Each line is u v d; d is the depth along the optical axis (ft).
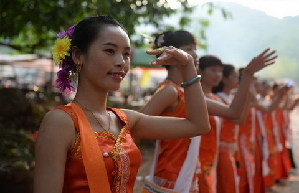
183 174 9.29
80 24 5.91
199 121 6.60
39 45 26.53
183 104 9.17
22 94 28.48
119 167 5.55
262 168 19.12
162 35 9.59
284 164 22.98
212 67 12.12
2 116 26.78
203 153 11.09
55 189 5.15
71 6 20.07
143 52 34.83
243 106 9.77
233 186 13.10
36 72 82.99
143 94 62.69
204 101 6.64
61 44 5.92
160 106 8.94
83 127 5.47
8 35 23.63
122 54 5.82
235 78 15.15
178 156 9.40
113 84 5.73
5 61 59.11
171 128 6.59
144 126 6.59
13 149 17.78
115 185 5.55
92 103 5.86
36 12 20.72
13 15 21.77
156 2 22.49
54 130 5.32
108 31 5.71
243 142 16.22
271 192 20.72
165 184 9.37
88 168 5.30
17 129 25.54
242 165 16.06
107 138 5.66
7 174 14.44
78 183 5.32
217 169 13.23
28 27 26.76
